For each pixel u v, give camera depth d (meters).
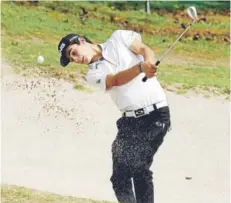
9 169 21.70
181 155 23.59
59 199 17.75
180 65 32.03
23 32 33.25
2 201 17.25
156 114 15.71
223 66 32.59
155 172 22.27
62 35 33.69
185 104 27.88
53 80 28.94
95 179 21.27
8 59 30.39
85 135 24.72
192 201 20.22
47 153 23.17
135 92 15.61
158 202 19.98
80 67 30.45
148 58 15.45
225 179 21.95
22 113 26.02
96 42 33.22
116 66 15.78
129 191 16.12
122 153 15.98
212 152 23.91
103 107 27.02
